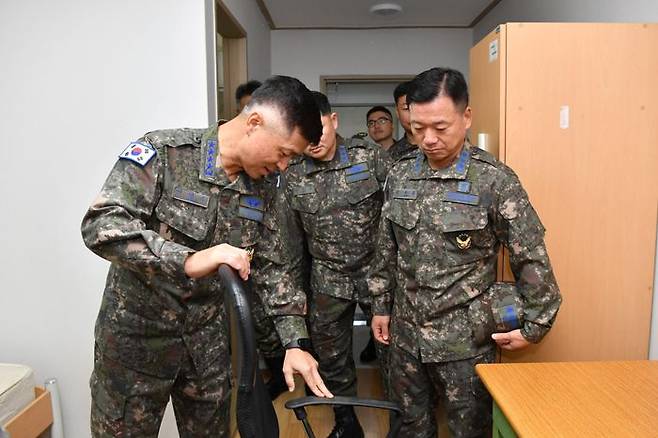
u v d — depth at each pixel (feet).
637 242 6.06
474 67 6.79
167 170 4.19
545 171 5.96
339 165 7.46
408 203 5.39
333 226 7.48
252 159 4.09
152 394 4.67
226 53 10.78
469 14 13.97
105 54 6.75
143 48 6.72
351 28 15.34
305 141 4.03
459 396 5.30
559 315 6.14
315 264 7.79
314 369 4.52
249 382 2.73
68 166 6.93
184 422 5.20
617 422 3.56
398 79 15.75
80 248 7.07
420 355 5.40
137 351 4.50
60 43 6.75
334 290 7.61
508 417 3.65
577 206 6.01
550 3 9.55
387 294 6.03
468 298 5.18
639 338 6.19
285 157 4.09
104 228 3.51
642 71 5.83
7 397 6.17
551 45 5.82
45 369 7.30
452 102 4.86
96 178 6.94
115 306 4.46
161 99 6.79
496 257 5.33
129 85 6.79
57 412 7.08
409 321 5.50
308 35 15.46
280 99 3.88
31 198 7.01
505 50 5.83
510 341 5.14
